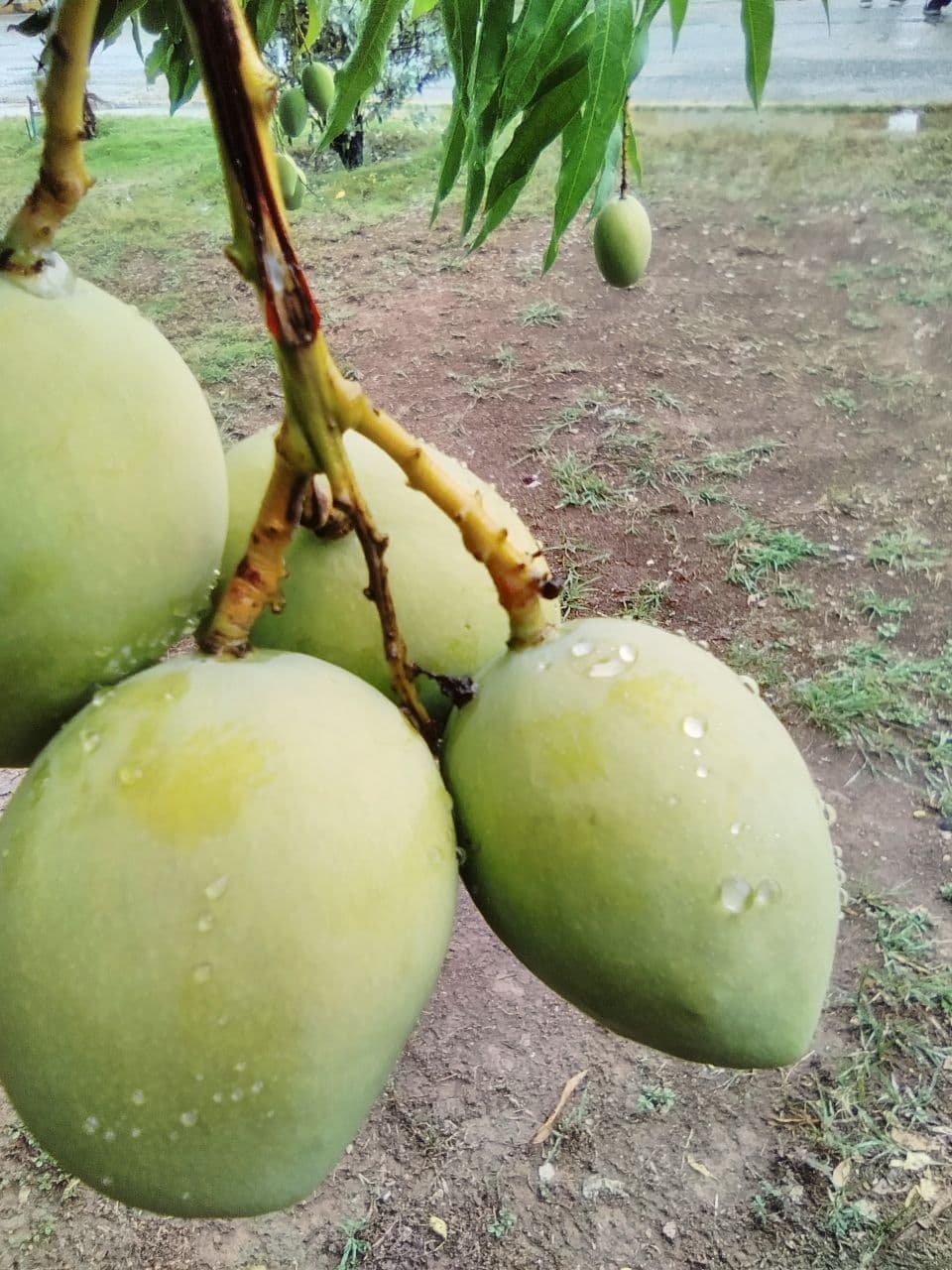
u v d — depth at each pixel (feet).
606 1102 10.57
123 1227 9.84
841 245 25.41
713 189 28.22
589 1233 9.68
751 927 3.09
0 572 2.97
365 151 32.89
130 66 42.75
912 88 34.32
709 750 3.14
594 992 3.22
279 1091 2.82
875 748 13.51
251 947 2.75
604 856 3.05
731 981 3.10
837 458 18.58
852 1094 10.40
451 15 5.68
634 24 5.65
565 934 3.15
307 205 28.73
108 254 26.40
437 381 20.99
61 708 3.26
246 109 2.65
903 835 12.53
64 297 3.11
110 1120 2.80
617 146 7.84
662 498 17.74
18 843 2.95
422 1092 10.70
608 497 17.75
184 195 29.55
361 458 3.74
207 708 3.01
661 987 3.11
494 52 5.75
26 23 4.83
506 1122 10.46
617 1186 9.96
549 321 22.75
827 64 36.86
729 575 16.16
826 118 32.32
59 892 2.81
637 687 3.20
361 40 5.95
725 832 3.07
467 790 3.29
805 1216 9.64
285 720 3.00
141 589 3.19
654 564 16.47
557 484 18.10
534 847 3.14
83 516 3.03
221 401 20.75
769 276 24.35
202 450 3.34
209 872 2.77
